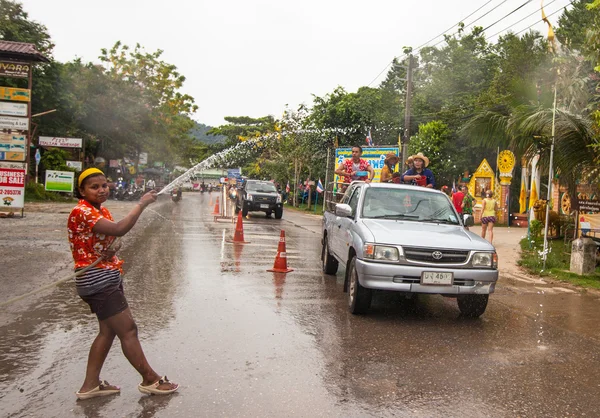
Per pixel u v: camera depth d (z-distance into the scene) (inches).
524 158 532.7
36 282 313.4
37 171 1298.0
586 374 195.8
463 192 650.2
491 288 261.0
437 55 1577.3
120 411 150.3
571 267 426.0
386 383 178.7
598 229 484.4
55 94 1312.7
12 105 823.1
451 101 1371.8
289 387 171.6
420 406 161.0
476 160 1226.0
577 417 157.6
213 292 308.2
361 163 449.4
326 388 172.1
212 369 185.2
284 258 389.7
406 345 223.3
